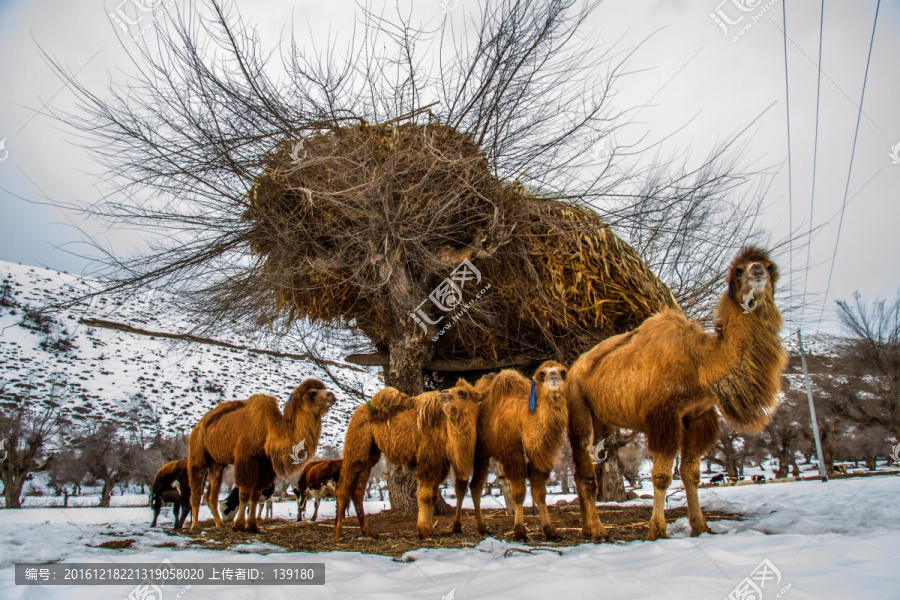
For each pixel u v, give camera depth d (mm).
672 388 5312
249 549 5375
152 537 6395
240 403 7969
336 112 8961
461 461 5930
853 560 3412
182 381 62906
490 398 6461
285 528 7926
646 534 6160
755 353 4953
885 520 5902
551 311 8562
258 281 9258
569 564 3945
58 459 33281
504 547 5086
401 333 9477
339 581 3611
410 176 8492
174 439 43406
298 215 8898
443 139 8930
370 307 9562
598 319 8664
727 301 5160
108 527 7648
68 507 28641
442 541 5914
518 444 6000
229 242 9484
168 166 8859
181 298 10000
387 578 3666
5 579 3773
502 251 8633
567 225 8539
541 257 8750
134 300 10664
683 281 13297
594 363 6168
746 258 5113
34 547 5195
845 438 34156
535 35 8836
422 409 6266
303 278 9125
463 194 8602
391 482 10016
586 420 6215
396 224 8203
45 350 61125
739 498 10391
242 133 8938
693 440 5688
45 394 51281
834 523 5844
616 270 8844
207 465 8039
